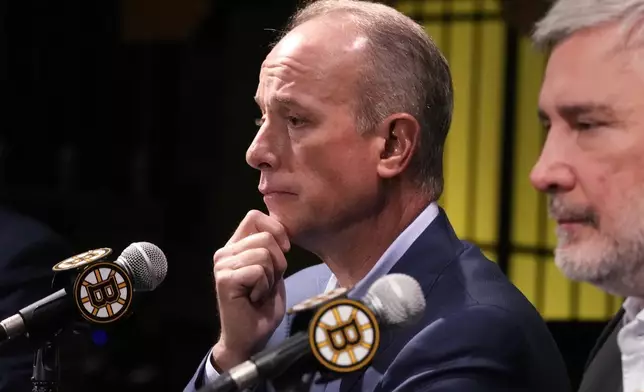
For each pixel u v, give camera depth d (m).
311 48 2.08
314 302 1.64
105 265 1.90
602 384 1.91
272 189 2.11
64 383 2.76
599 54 1.58
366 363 1.59
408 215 2.16
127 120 7.81
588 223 1.61
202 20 7.23
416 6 6.15
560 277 5.50
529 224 5.64
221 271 2.09
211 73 7.34
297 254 5.48
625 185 1.57
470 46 5.95
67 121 7.90
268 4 6.82
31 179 7.72
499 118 5.75
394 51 2.11
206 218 7.22
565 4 1.62
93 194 7.26
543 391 2.07
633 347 1.75
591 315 5.46
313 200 2.09
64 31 7.90
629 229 1.57
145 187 7.49
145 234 7.12
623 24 1.56
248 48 6.93
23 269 3.14
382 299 1.64
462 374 1.94
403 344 2.04
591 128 1.60
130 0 7.61
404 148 2.11
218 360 2.13
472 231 5.93
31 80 7.98
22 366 2.93
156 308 6.80
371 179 2.10
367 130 2.08
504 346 1.98
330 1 2.21
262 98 2.12
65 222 7.17
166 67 7.66
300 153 2.08
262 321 2.10
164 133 7.64
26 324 1.88
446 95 2.21
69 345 2.75
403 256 2.14
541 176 1.63
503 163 5.68
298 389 1.65
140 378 5.57
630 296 1.69
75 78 7.98
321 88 2.06
